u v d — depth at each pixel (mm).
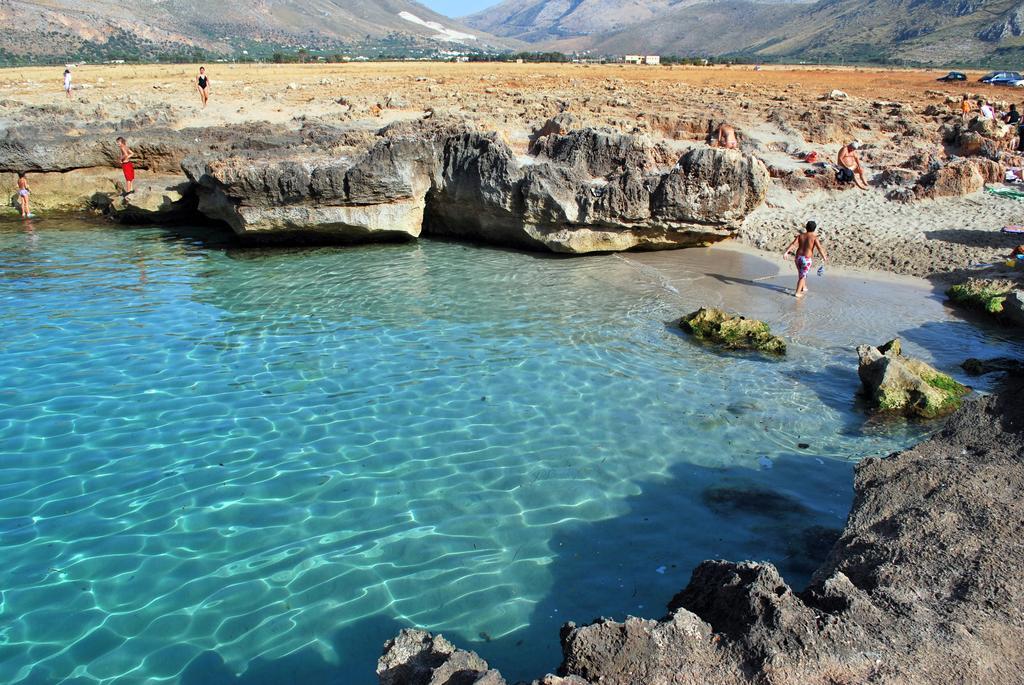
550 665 5664
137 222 21641
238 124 26828
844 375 11289
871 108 33344
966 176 21109
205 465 8797
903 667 3943
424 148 18219
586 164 18047
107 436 9461
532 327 13188
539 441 9305
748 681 3906
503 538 7352
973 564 4816
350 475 8562
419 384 10961
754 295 14852
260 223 17766
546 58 102875
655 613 6195
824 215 20125
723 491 8156
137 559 7109
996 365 11477
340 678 5641
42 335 12844
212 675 5695
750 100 35781
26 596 6605
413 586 6656
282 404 10352
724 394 10617
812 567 6738
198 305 14414
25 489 8281
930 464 6188
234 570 6934
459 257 17609
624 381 11031
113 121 26500
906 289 15297
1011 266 15758
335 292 15141
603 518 7664
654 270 16359
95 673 5742
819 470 8602
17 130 23312
